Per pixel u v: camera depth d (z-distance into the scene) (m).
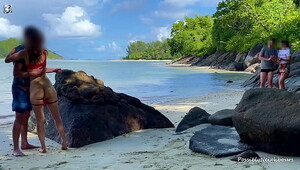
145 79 28.05
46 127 7.52
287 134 4.69
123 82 24.83
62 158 5.43
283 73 11.09
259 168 4.28
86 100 7.29
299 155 4.75
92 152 5.92
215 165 4.50
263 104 5.15
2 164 5.10
